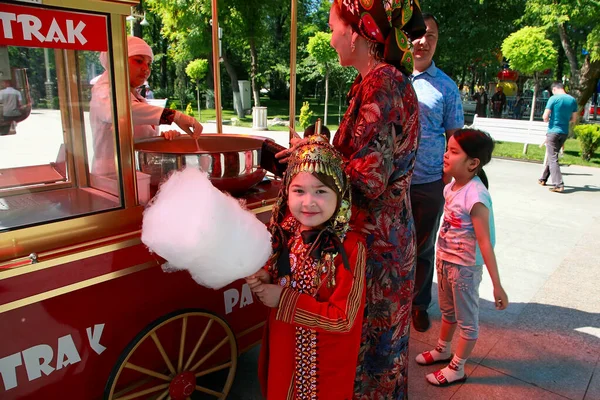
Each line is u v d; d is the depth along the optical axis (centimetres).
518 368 247
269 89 2831
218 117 231
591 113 2130
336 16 152
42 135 150
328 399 146
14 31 124
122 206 152
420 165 266
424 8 1442
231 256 116
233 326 199
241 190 190
